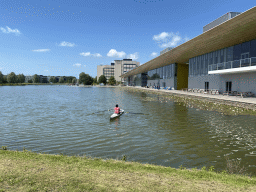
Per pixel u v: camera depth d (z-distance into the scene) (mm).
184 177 5125
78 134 11672
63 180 4641
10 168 5371
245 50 27891
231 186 4641
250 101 20234
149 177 5016
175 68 53719
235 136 10781
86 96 43688
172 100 31797
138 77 101875
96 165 5852
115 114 17812
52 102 30719
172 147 9078
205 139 10273
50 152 8594
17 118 17078
